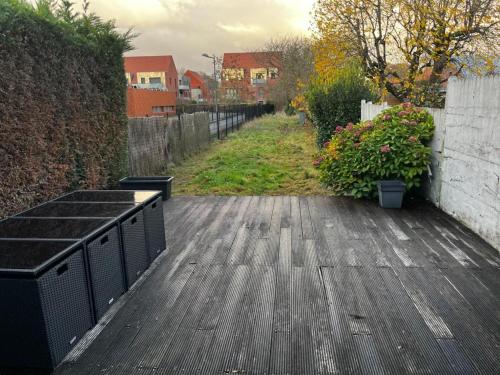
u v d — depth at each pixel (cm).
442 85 1052
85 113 521
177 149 963
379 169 532
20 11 385
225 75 3722
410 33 1004
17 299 196
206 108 2481
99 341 231
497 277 305
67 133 481
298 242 392
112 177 611
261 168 845
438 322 244
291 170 828
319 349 219
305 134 1598
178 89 5897
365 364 206
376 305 266
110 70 592
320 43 1162
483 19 907
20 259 205
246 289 293
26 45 396
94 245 246
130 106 2155
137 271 311
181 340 231
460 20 918
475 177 405
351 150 572
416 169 521
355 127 606
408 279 304
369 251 364
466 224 429
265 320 250
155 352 220
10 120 369
